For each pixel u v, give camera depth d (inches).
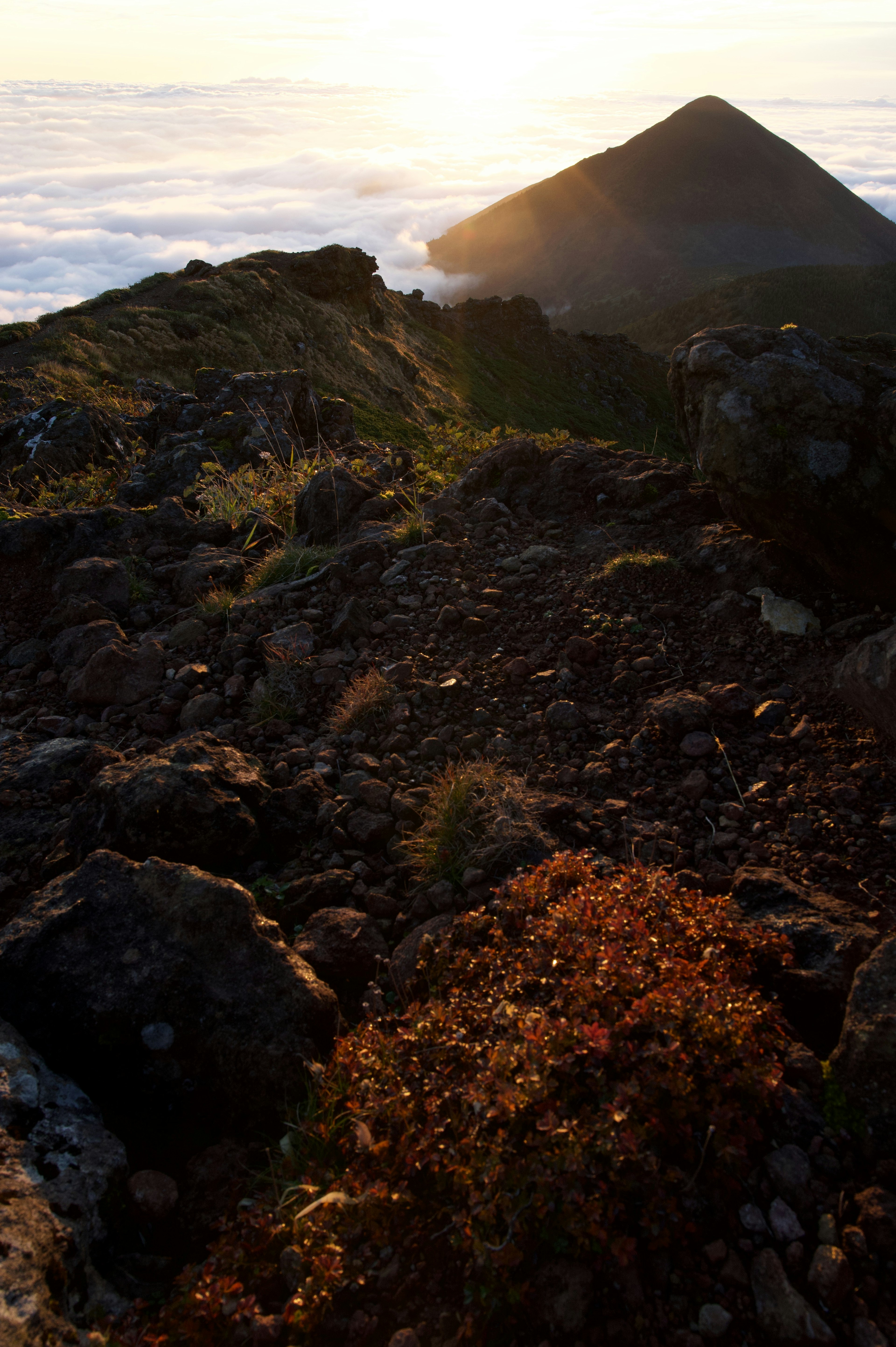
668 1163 83.3
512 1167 78.8
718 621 192.1
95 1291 82.1
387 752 170.1
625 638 194.1
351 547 246.4
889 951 96.5
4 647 245.1
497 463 293.0
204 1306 78.7
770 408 177.8
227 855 139.5
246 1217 86.6
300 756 170.1
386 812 152.7
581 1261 77.7
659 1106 85.0
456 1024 98.7
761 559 200.5
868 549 173.9
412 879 137.0
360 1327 77.8
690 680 177.3
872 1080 87.7
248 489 327.9
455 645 202.5
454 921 121.9
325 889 133.7
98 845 138.6
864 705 148.2
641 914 108.1
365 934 124.1
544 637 200.7
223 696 200.1
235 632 224.5
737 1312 74.3
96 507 332.2
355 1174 88.0
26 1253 75.4
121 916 113.8
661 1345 72.8
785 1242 78.0
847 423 170.4
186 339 1600.6
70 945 110.4
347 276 2444.6
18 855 150.9
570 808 142.9
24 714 207.0
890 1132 84.7
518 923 115.6
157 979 106.7
